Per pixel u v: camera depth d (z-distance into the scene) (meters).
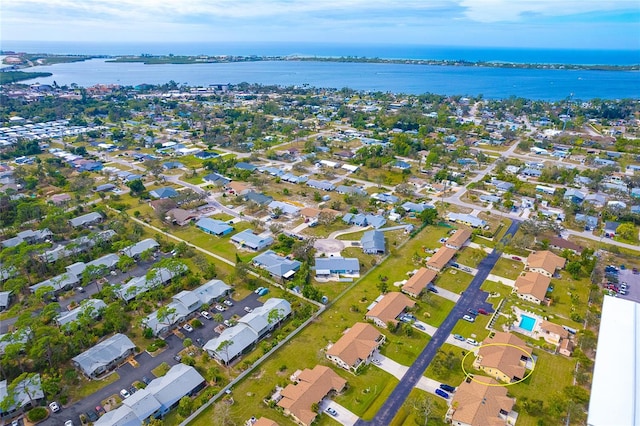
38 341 87.69
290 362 91.25
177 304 107.50
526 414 78.06
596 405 74.62
